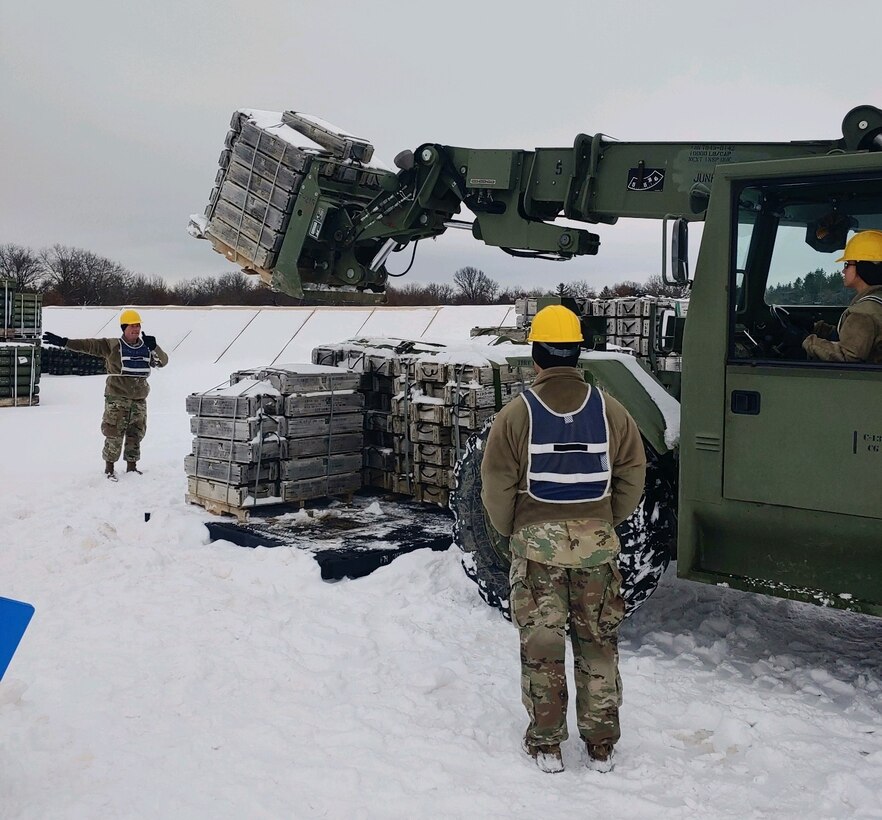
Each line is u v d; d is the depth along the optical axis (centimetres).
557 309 367
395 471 761
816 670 446
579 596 357
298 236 712
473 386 681
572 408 357
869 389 379
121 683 425
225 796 327
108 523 732
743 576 428
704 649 480
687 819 320
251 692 421
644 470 370
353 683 433
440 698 417
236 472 710
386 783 338
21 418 1587
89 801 320
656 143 556
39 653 461
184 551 657
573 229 611
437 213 687
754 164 409
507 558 501
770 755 364
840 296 448
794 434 399
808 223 449
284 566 601
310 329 3288
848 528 391
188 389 2139
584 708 355
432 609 537
